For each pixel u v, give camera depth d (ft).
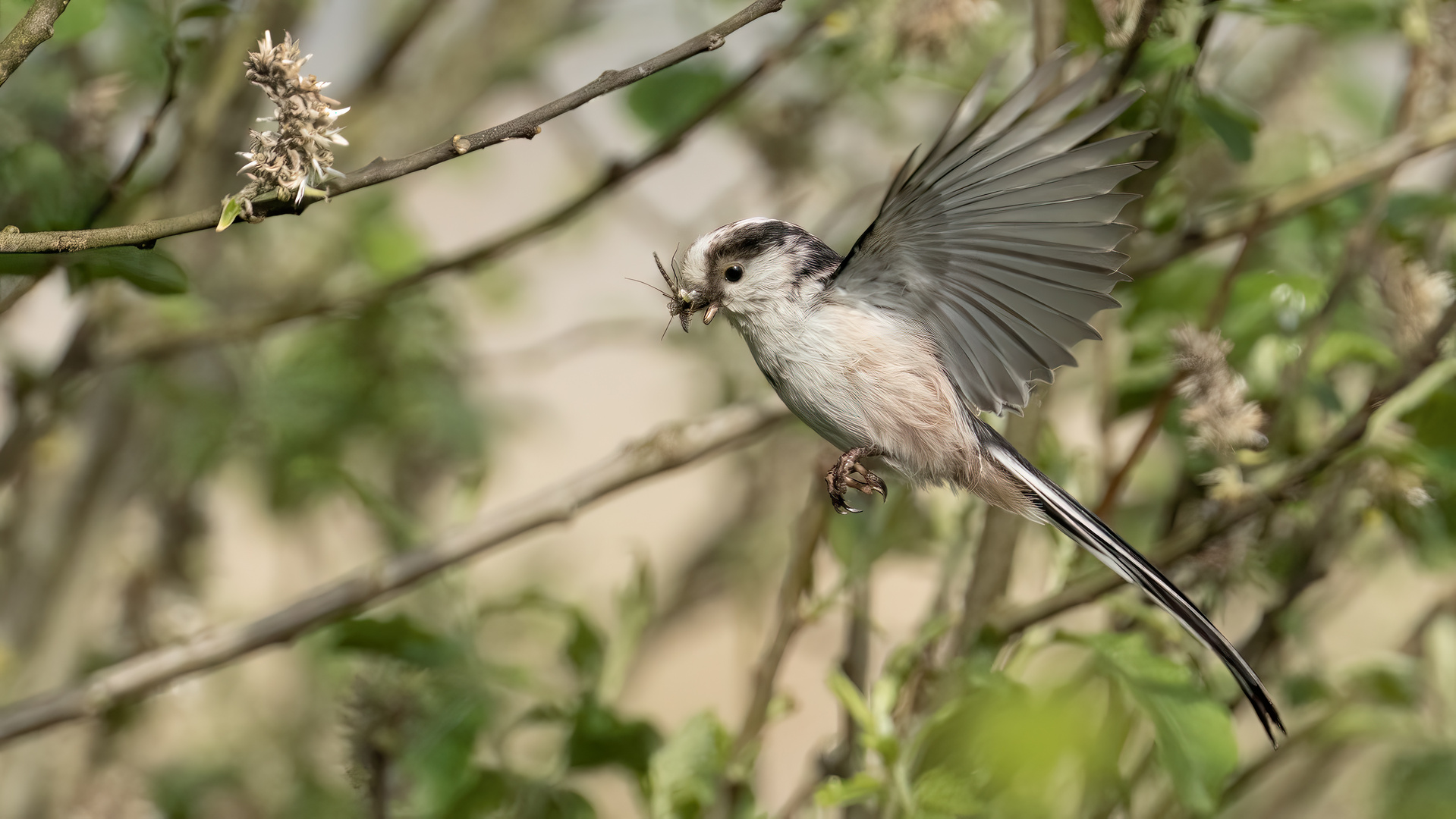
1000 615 22.22
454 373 40.81
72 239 15.33
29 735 24.03
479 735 23.09
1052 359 20.88
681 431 25.07
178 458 35.78
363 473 40.81
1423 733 25.71
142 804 34.30
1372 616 35.63
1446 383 23.62
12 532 33.01
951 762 20.93
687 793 23.20
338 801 34.32
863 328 21.38
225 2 25.36
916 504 25.52
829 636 38.65
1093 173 17.88
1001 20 31.60
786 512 41.45
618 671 24.31
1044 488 21.80
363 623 23.32
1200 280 28.09
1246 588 28.60
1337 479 24.99
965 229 19.65
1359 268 24.80
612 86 16.02
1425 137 24.75
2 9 20.31
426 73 37.63
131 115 31.40
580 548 46.21
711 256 22.57
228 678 38.47
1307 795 30.71
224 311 35.99
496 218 43.80
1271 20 23.18
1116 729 22.66
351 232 38.09
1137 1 22.89
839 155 38.27
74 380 29.71
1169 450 33.91
